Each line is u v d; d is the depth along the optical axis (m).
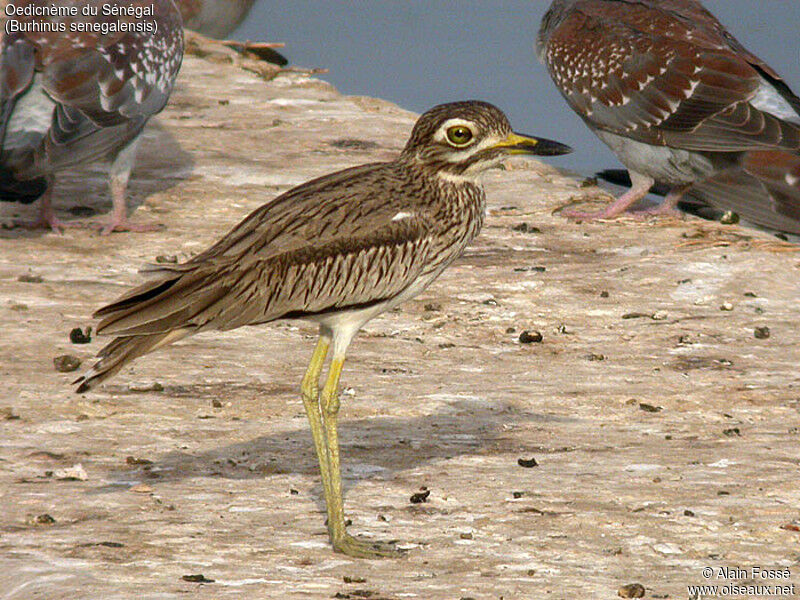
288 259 9.66
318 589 8.80
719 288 16.97
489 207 20.98
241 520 10.16
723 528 10.02
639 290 16.92
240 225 9.99
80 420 12.42
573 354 14.81
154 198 20.91
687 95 19.86
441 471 11.31
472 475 11.20
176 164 22.69
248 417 12.69
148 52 19.06
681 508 10.40
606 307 16.31
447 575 9.12
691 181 20.39
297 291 9.72
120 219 19.22
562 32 21.30
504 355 14.79
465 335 15.42
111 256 18.11
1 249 18.25
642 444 12.05
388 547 9.56
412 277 10.15
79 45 18.42
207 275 9.54
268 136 24.69
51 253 18.14
